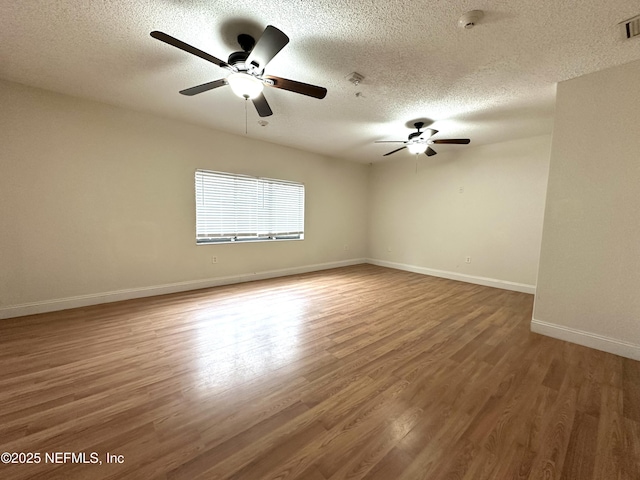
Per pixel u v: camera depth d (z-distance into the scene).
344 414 1.53
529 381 1.86
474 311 3.25
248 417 1.49
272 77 1.94
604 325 2.29
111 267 3.30
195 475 1.15
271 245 4.84
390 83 2.50
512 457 1.26
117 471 1.16
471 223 4.78
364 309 3.27
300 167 5.11
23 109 2.69
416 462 1.23
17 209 2.73
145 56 2.15
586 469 1.21
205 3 1.59
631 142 2.12
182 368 1.95
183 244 3.83
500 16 1.65
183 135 3.71
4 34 1.88
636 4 1.52
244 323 2.79
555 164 2.46
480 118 3.35
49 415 1.47
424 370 1.98
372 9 1.62
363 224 6.50
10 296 2.75
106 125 3.14
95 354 2.11
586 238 2.34
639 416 1.54
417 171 5.56
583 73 2.28
